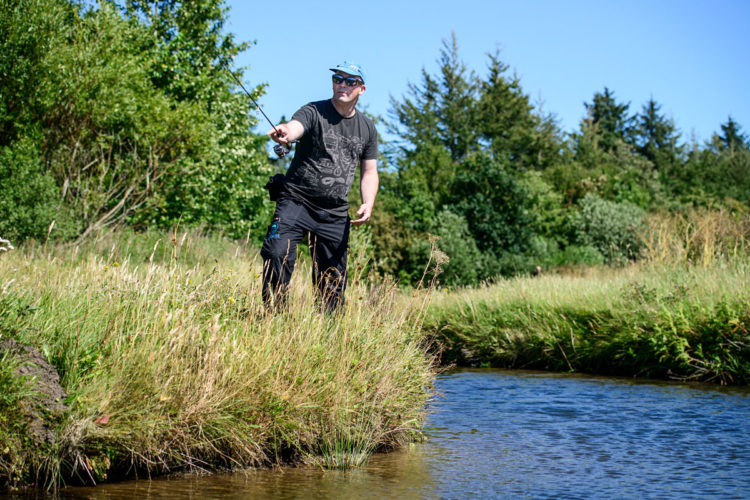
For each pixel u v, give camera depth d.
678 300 8.95
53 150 14.34
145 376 3.19
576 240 28.66
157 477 3.15
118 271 4.34
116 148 15.77
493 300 11.65
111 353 3.34
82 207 14.03
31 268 4.64
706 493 3.03
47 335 3.36
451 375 8.38
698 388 6.86
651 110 73.19
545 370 9.28
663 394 6.35
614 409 5.45
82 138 14.62
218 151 19.23
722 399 5.96
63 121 14.23
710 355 7.77
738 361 7.51
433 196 28.42
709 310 8.20
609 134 68.69
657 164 67.44
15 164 12.62
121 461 3.12
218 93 20.33
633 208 29.42
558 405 5.70
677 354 7.95
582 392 6.55
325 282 4.67
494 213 23.23
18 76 13.55
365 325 4.32
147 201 15.52
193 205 18.23
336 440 3.59
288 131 4.25
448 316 11.39
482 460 3.68
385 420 3.98
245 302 4.33
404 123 50.34
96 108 14.27
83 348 3.29
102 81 14.59
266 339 3.67
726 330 7.82
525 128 52.41
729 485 3.15
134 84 16.31
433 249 4.98
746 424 4.71
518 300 11.28
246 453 3.42
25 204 12.41
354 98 4.54
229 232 20.02
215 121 19.78
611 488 3.10
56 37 14.37
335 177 4.56
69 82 13.92
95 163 15.18
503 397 6.20
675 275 10.45
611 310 9.45
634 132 73.25
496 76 52.81
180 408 3.17
